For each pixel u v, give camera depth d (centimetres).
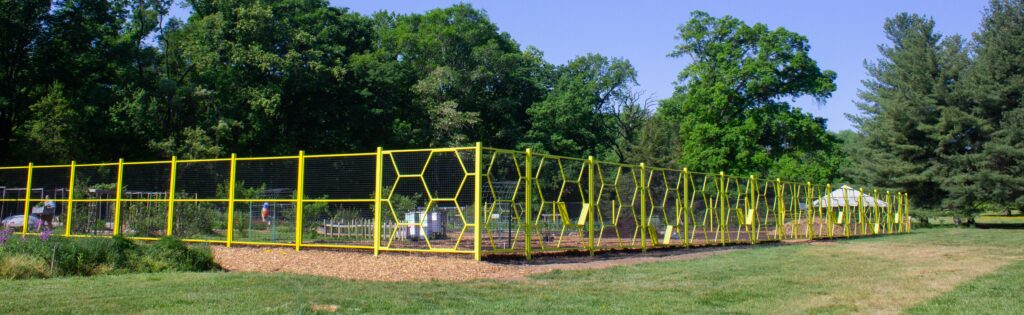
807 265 1416
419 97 5009
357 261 1328
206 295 873
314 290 936
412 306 816
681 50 4922
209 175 1761
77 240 1205
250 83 4081
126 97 3816
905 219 3872
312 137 4309
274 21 4050
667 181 1977
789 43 4600
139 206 1850
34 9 3631
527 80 5959
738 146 4606
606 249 1706
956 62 4534
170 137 3772
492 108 5666
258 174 1689
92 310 757
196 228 1755
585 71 6731
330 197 1565
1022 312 816
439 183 1427
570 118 5550
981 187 4178
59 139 3497
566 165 1619
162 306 789
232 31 4034
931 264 1469
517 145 5550
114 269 1148
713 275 1205
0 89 3669
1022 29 4247
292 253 1473
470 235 1683
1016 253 1839
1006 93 4228
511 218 1499
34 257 1091
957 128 4319
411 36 5384
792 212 2659
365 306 812
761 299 910
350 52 4897
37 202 2008
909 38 4828
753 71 4516
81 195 1947
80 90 3856
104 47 3959
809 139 4716
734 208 2292
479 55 5528
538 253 1522
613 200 1752
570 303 857
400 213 1513
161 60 4441
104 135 3822
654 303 861
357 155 1547
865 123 5159
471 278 1127
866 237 2956
